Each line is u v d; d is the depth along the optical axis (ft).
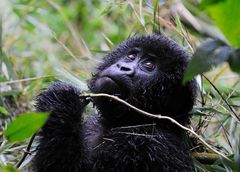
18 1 45.73
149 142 24.14
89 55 34.40
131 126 23.88
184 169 24.36
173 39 30.30
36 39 43.91
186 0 28.32
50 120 23.08
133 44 26.58
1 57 33.96
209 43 13.24
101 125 26.43
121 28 41.60
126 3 32.17
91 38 47.60
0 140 28.14
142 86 24.86
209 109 25.81
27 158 25.34
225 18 12.35
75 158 22.93
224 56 13.05
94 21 48.67
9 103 32.76
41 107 23.89
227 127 28.63
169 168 23.89
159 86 25.14
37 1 45.96
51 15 48.08
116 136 24.70
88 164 23.63
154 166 23.76
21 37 44.37
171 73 25.41
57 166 22.80
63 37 45.85
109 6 33.63
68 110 23.31
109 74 24.67
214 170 24.62
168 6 32.12
